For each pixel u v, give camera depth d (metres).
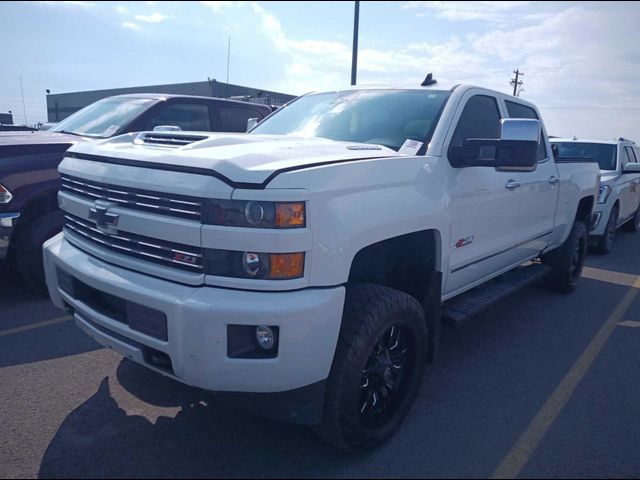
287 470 2.80
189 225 2.51
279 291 2.45
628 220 11.52
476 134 4.11
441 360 4.30
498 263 4.53
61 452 2.88
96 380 3.71
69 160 3.43
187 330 2.42
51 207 5.15
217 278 2.47
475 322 5.29
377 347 3.00
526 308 5.80
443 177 3.46
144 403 3.42
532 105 5.24
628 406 3.62
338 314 2.58
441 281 3.49
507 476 2.81
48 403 3.39
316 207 2.51
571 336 4.97
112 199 2.91
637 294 6.52
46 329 4.59
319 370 2.56
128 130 6.30
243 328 2.44
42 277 5.13
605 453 3.04
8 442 2.96
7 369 3.84
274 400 2.60
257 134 3.93
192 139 3.19
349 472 2.80
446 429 3.25
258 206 2.41
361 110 4.08
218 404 3.43
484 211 3.96
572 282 6.39
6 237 4.81
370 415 3.04
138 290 2.61
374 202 2.83
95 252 3.01
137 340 2.66
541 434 3.22
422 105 3.91
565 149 10.12
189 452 2.92
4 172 4.77
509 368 4.19
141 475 2.72
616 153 9.67
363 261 3.35
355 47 14.34
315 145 3.13
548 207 5.33
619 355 4.54
